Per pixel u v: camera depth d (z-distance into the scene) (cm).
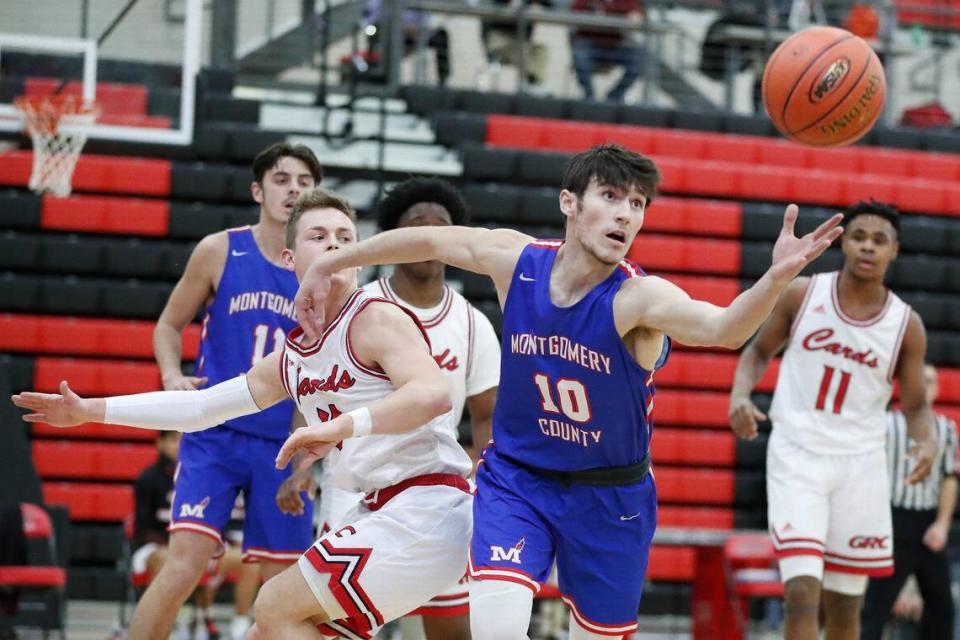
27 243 3102
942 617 2200
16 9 2888
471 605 1075
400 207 1484
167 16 2952
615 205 1034
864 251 1595
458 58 4162
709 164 3572
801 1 4169
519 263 1095
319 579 1043
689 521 3034
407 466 1086
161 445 2381
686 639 2683
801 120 1456
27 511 2200
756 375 1686
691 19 4425
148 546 2358
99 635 2481
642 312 1015
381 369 1053
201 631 2330
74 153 2852
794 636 1559
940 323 3400
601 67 3981
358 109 3484
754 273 3384
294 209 1181
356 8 3916
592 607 1124
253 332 1511
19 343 3023
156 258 3134
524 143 3562
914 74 4578
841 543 1636
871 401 1631
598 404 1069
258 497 1487
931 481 2177
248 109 3472
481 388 1439
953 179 3797
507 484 1109
